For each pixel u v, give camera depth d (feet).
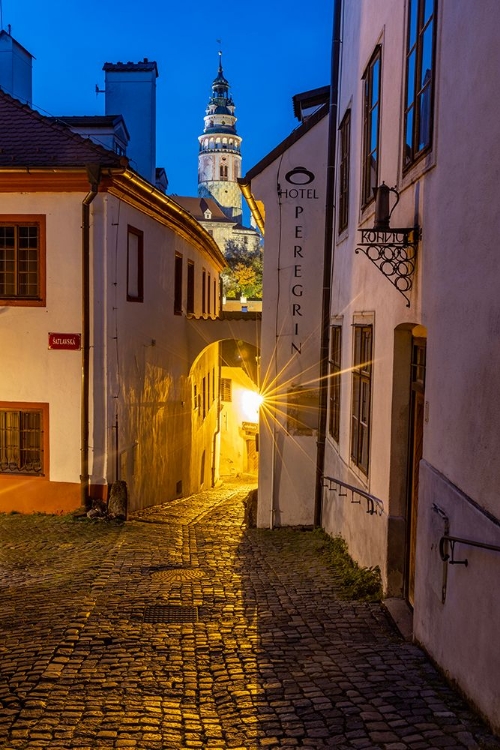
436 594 17.54
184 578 29.27
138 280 47.73
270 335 43.21
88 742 14.07
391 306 23.86
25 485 43.06
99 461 42.55
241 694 16.46
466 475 15.49
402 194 22.63
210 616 23.54
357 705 15.33
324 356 41.86
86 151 42.09
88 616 23.21
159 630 21.84
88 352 42.04
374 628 21.83
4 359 42.83
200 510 51.21
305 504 43.34
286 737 14.12
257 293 275.80
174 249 56.54
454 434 16.48
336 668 17.92
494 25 14.01
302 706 15.60
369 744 13.38
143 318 48.34
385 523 24.43
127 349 45.11
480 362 14.66
